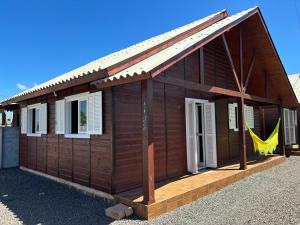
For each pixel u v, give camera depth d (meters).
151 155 4.87
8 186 7.42
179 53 5.25
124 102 6.06
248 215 4.86
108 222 4.63
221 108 9.44
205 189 6.09
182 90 7.75
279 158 10.37
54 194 6.54
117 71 5.41
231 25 7.20
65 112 7.54
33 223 4.67
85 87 6.72
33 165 9.37
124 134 6.01
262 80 10.52
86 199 6.08
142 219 4.71
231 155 9.73
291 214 4.87
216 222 4.54
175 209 5.19
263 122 14.92
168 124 7.21
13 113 12.63
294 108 14.13
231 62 8.01
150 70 4.51
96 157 6.27
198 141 8.73
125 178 5.96
